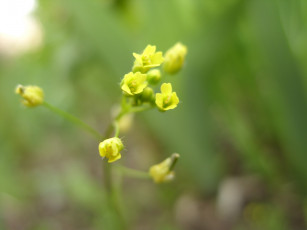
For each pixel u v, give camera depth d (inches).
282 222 4.2
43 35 6.6
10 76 7.0
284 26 4.1
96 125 6.3
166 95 2.6
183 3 4.5
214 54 4.4
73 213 5.0
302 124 3.9
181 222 4.6
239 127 4.5
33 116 6.2
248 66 4.7
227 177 4.8
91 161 5.8
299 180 4.2
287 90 3.9
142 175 3.2
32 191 5.3
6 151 5.7
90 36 4.4
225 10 4.2
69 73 4.9
